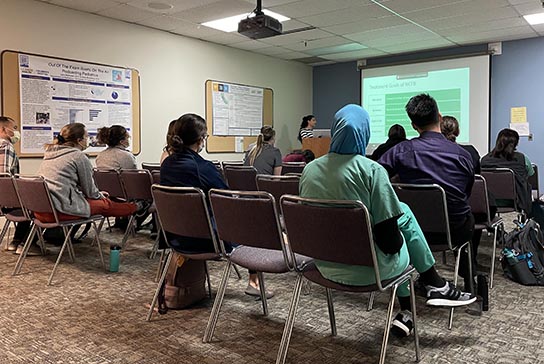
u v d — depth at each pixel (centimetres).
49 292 283
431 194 216
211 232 209
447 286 210
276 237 184
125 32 583
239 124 750
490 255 369
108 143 418
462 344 208
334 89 883
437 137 230
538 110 684
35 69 498
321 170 177
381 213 164
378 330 225
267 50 757
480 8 534
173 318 241
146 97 612
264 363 192
